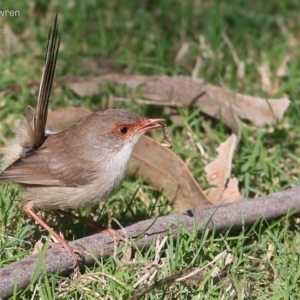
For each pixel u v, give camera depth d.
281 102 12.81
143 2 16.73
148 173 11.27
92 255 9.23
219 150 11.46
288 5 16.92
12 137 12.67
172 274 8.74
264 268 9.69
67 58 14.49
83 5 16.08
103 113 9.96
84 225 10.48
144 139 11.05
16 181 9.64
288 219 10.52
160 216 10.14
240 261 9.42
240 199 11.09
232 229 10.16
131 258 9.62
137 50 15.23
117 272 9.13
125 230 9.63
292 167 12.16
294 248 9.77
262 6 16.80
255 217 10.14
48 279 8.88
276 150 12.21
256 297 9.15
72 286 8.92
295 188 10.61
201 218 9.89
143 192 11.27
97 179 9.77
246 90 13.96
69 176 9.69
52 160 9.77
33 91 13.64
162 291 8.86
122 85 13.51
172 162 11.02
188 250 9.47
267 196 10.41
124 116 9.92
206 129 12.78
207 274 9.05
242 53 15.16
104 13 16.28
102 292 8.92
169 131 12.95
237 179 11.46
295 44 15.91
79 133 9.88
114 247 9.44
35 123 9.95
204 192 11.35
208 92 13.00
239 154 12.11
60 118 11.73
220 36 15.62
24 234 9.80
